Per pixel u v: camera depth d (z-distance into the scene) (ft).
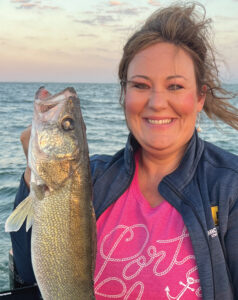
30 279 1.80
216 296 1.45
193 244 1.48
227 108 1.91
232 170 1.60
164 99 1.56
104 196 1.74
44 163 1.66
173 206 1.59
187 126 1.62
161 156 1.68
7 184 6.46
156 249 1.52
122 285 1.54
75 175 1.65
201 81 1.68
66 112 1.74
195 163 1.66
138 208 1.64
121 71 1.78
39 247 1.59
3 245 4.25
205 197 1.56
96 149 10.01
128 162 1.73
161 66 1.55
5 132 11.79
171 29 1.57
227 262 1.51
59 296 1.57
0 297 2.08
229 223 1.51
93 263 1.59
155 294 1.48
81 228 1.60
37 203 1.62
